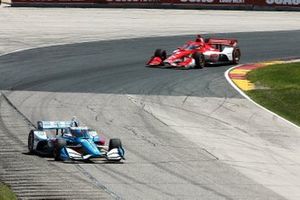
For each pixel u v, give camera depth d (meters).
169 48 134.38
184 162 62.12
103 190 52.25
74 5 190.88
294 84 102.19
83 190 52.00
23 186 52.34
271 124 79.56
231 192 54.19
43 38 141.12
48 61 114.62
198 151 66.25
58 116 76.56
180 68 111.31
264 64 120.12
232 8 199.25
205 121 78.50
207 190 54.22
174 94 90.94
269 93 94.81
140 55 124.50
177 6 196.50
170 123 76.25
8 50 124.88
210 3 197.75
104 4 192.62
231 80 102.94
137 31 156.12
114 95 88.69
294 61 124.75
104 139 67.81
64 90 90.81
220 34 156.12
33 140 61.88
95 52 126.19
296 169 63.12
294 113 85.75
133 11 188.75
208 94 92.12
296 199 53.88
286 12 199.25
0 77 98.56
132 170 58.34
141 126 74.19
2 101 82.69
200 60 111.31
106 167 58.72
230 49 117.81
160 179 56.31
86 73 104.25
